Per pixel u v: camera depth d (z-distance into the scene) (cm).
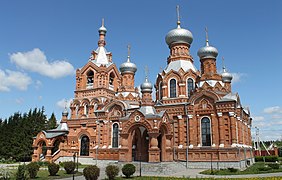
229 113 4500
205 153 4541
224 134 4500
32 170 3344
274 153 9794
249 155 5497
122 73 6394
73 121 6650
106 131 5650
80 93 6919
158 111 5147
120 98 6069
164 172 3931
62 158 6412
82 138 6469
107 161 5409
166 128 4606
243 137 5262
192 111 4841
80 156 6156
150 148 4256
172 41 5822
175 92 5384
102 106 6088
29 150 8069
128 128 4569
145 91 4862
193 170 4234
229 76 6219
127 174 3284
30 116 9300
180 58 5669
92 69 6919
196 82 5312
